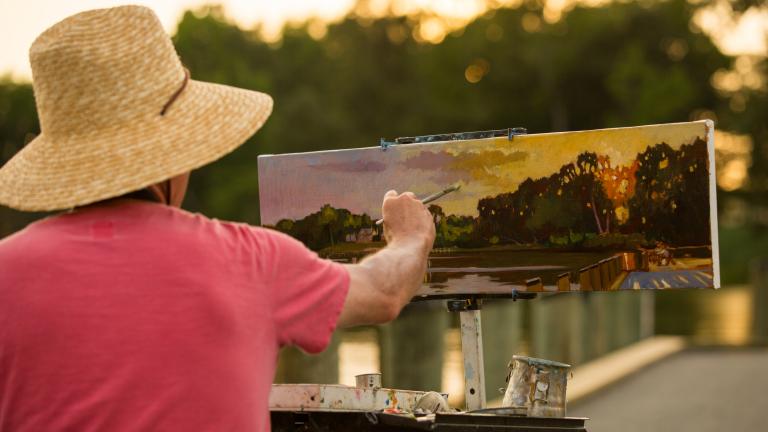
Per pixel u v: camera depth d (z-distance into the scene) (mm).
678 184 2992
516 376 2895
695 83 61438
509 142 3164
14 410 1939
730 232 66812
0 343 1933
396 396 2881
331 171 3357
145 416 1902
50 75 2014
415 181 3270
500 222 3178
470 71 69188
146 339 1917
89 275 1934
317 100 72125
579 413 10422
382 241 3312
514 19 67312
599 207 3076
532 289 3156
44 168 2016
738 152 52875
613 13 64000
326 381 8398
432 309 9594
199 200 53562
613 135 3049
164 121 2039
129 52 2027
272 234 2076
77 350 1907
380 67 75875
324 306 2066
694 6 62875
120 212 1999
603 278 3086
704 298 36062
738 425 9461
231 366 1947
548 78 64688
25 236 1986
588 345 13836
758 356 15008
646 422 9766
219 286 1956
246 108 2119
